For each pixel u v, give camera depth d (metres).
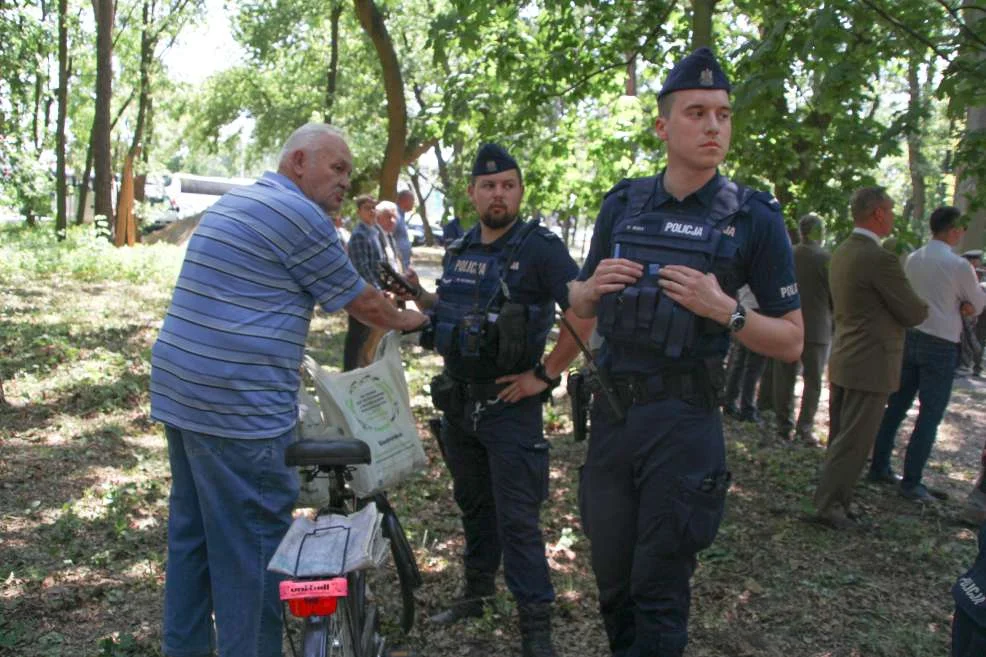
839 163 7.20
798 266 7.75
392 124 8.38
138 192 28.83
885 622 4.39
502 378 3.71
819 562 5.12
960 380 12.28
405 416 3.54
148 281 17.39
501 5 8.07
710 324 2.83
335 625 2.69
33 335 10.19
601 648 3.96
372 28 8.10
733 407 8.80
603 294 2.92
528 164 9.33
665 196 2.97
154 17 27.14
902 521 5.84
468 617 4.16
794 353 2.87
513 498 3.76
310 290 3.14
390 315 3.36
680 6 8.64
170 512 3.20
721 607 4.47
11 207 19.53
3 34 15.88
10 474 5.80
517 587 3.74
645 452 2.90
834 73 5.98
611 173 9.28
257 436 3.01
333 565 2.55
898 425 6.73
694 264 2.82
